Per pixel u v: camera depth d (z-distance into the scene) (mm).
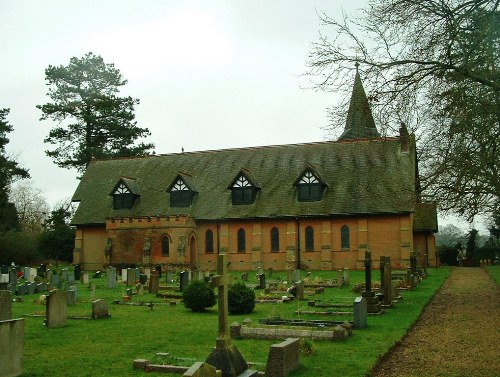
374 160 53812
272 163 58250
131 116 74562
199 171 60562
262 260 53656
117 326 19141
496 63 18203
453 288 33188
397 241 49219
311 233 52469
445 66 19922
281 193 54719
